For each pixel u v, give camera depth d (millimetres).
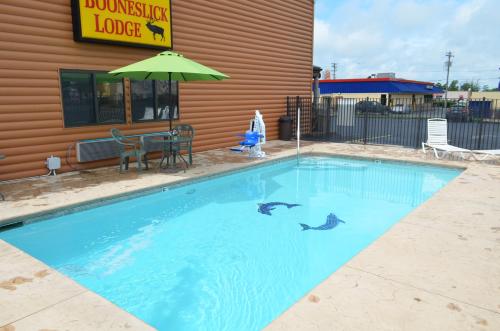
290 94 13922
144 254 4613
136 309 3436
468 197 5934
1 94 6676
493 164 8773
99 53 8008
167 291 3750
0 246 4098
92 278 4008
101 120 8219
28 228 5156
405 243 4094
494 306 2865
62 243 4910
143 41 8562
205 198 6941
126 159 8039
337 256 4586
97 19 7672
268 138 13156
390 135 15945
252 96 12234
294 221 5809
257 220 5840
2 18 6562
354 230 5453
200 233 5293
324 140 13648
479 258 3719
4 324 2662
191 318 3291
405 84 40281
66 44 7465
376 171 9188
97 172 7809
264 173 8984
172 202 6695
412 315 2740
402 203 6762
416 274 3379
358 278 3301
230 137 11617
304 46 14305
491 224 4699
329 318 2701
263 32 12320
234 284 3898
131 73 7570
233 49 11281
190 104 10211
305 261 4434
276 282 3936
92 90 7980
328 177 8633
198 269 4223
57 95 7418
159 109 9438
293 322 2652
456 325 2623
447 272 3422
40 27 7055
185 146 8758
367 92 37750
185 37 9789
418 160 9352
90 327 2633
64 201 5660
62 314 2797
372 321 2666
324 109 15000
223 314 3354
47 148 7391
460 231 4461
